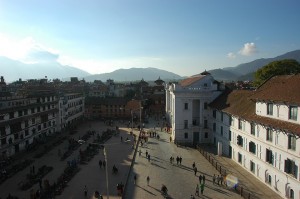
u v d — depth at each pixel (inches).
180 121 3080.7
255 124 1955.0
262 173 1872.5
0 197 1764.3
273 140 1718.8
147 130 3912.4
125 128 4146.2
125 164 2383.1
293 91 1617.9
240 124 2235.5
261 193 1702.8
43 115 3469.5
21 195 1793.8
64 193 1798.7
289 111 1576.0
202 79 3090.6
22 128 2925.7
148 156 2488.9
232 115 2319.1
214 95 3046.3
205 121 3078.2
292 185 1531.7
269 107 1791.3
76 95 4822.8
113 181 1999.3
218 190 1817.2
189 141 3102.9
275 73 3452.3
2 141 2561.5
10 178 2102.6
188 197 1721.2
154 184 1942.7
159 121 4771.2
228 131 2508.6
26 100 3161.9
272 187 1747.0
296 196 1499.8
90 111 5310.0
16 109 2837.1
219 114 2741.1
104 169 2265.0
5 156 2593.5
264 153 1834.4
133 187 1893.5
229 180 1835.6
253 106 2113.7
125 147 2970.0
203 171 2185.0
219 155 2556.6
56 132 3868.1
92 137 3523.6
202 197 1711.4
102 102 5275.6
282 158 1625.2
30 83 6919.3
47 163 2465.6
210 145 2982.3
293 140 1526.8
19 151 2859.3
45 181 1873.8
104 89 7687.0
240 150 2236.7
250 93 2396.7
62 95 4180.6
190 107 3075.8
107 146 3026.6
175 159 2517.2
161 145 3041.3
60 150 2908.5
